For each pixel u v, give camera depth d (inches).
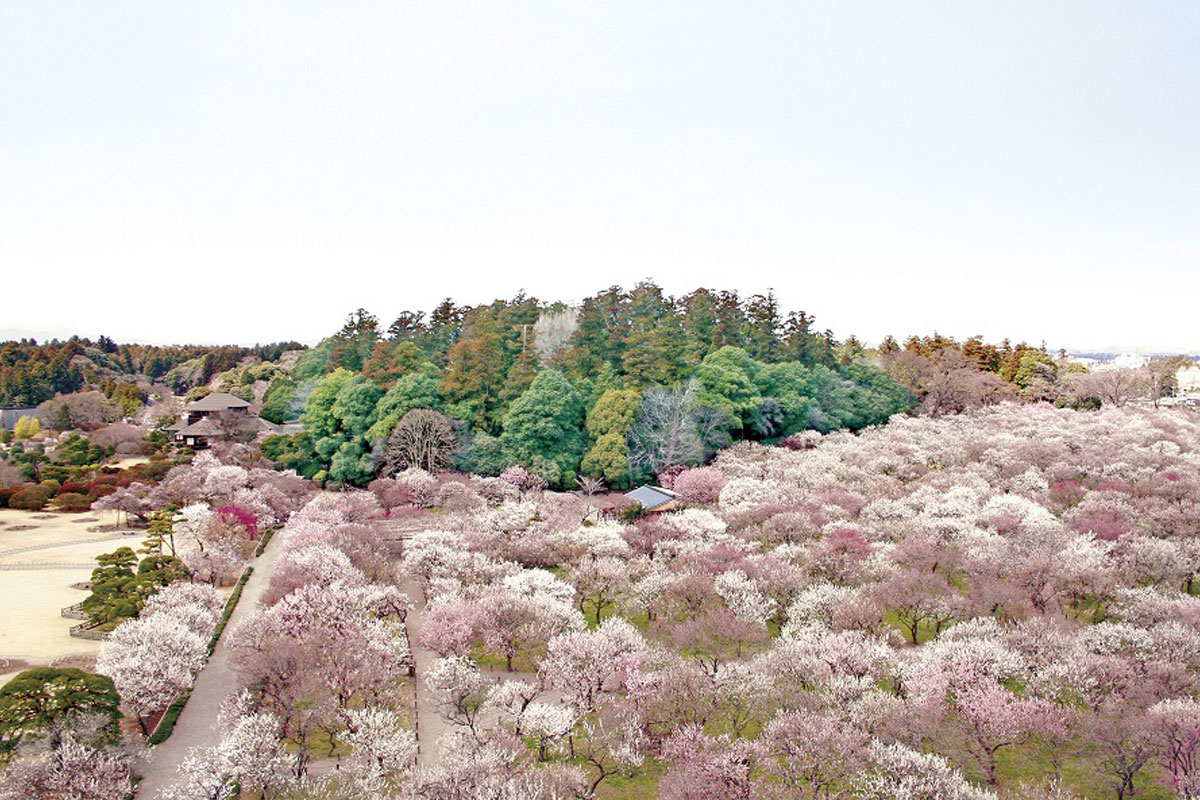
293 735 1198.3
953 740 1064.2
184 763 1036.5
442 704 1259.8
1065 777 1079.6
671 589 1582.2
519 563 1891.0
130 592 1668.3
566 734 1165.7
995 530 1996.8
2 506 2886.3
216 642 1581.0
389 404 3250.5
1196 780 923.4
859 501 2406.5
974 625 1391.5
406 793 965.8
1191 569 1668.3
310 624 1386.6
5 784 934.4
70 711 1059.3
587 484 2918.3
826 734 1018.1
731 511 2349.9
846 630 1366.9
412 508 2583.7
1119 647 1295.5
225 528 2198.6
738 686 1218.6
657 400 3289.9
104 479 3107.8
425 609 1707.7
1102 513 2047.2
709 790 950.4
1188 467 2593.5
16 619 1704.0
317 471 3348.9
